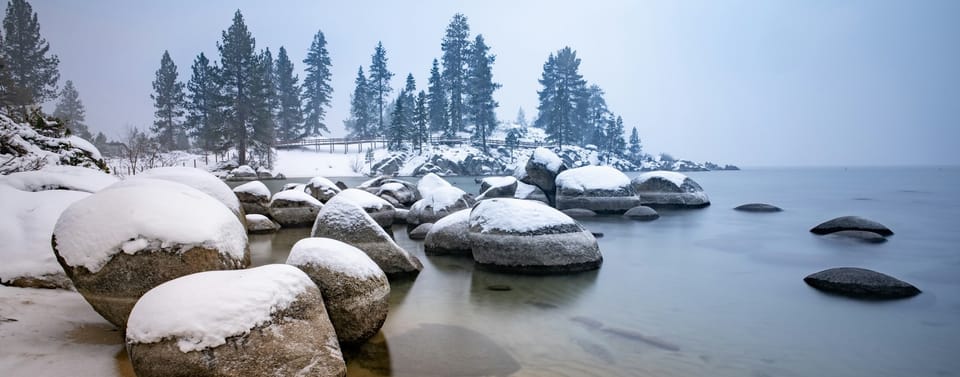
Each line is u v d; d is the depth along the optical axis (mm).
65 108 67500
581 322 6383
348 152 63438
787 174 79062
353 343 5309
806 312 6871
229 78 47594
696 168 95625
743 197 29656
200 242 4789
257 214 15062
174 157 52344
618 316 6656
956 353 5391
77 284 4676
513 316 6629
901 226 16234
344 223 8945
